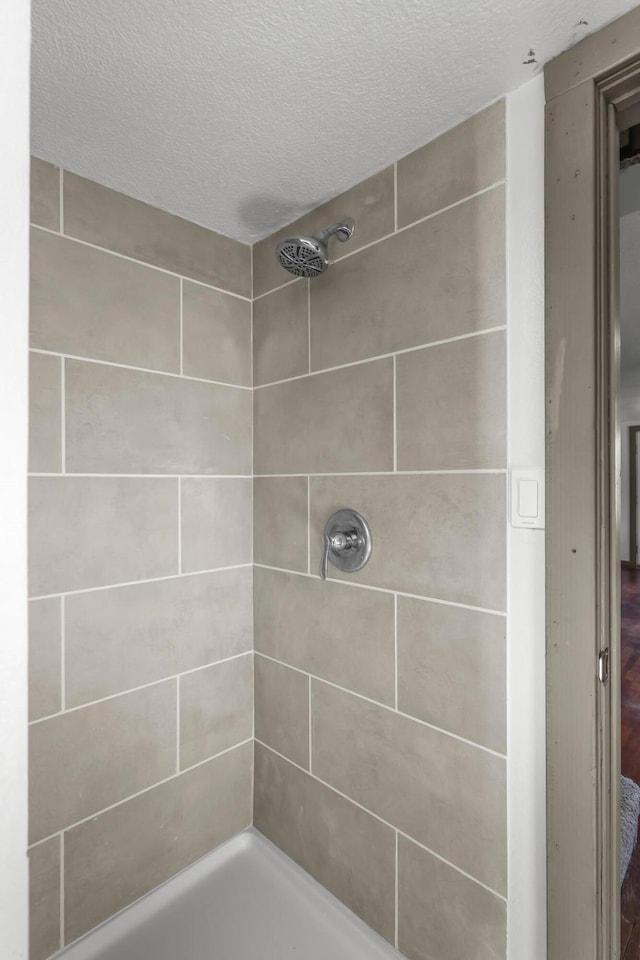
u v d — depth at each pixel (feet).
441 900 3.21
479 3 2.28
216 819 4.33
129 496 3.74
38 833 3.33
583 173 2.56
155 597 3.90
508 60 2.62
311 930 3.75
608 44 2.43
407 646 3.37
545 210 2.69
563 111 2.61
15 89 0.76
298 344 4.12
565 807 2.65
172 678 4.01
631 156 3.17
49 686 3.37
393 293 3.42
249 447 4.54
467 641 3.07
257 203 3.90
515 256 2.84
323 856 3.97
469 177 3.02
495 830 2.96
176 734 4.05
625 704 8.34
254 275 4.53
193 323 4.14
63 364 3.42
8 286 0.75
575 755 2.61
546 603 2.70
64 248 3.43
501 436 2.90
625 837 5.05
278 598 4.32
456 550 3.11
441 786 3.20
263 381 4.44
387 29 2.40
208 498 4.24
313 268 3.55
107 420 3.62
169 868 4.01
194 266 4.15
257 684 4.56
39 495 3.31
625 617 13.74
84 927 3.54
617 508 2.71
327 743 3.92
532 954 2.82
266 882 4.15
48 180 3.37
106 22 2.33
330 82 2.72
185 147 3.25
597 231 2.57
